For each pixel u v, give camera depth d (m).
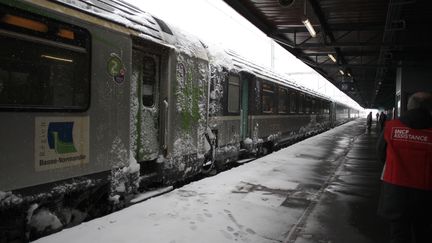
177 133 7.11
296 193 6.97
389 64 16.31
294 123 18.31
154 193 6.43
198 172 8.11
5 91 3.87
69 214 4.80
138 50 6.20
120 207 5.61
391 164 3.41
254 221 5.18
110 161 5.26
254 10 11.15
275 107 14.77
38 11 4.19
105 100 5.16
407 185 3.29
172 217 5.03
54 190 4.38
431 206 3.27
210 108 8.88
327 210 6.00
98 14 5.09
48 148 4.30
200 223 4.87
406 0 8.60
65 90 4.55
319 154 13.02
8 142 3.87
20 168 3.99
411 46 12.80
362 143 18.17
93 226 4.48
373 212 5.97
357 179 8.70
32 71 4.14
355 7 10.74
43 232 4.41
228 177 8.10
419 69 15.94
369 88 40.97
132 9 6.37
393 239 3.46
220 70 9.27
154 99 6.67
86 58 4.86
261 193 6.80
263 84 13.09
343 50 17.53
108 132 5.22
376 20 12.28
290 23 12.73
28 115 4.08
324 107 29.55
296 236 4.75
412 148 3.32
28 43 4.10
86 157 4.84
